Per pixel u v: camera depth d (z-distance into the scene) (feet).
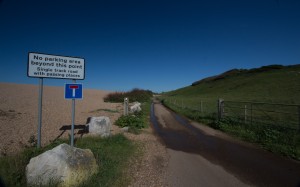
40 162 13.10
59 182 12.67
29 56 18.51
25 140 23.63
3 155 17.89
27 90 120.98
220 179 16.57
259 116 54.08
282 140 27.43
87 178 13.76
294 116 54.39
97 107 68.23
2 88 118.93
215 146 26.94
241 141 29.76
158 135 33.09
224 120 42.16
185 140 30.09
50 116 41.96
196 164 19.94
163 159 21.11
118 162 18.19
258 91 158.51
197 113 61.98
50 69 19.43
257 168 19.15
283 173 18.04
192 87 348.38
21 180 12.84
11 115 38.55
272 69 256.52
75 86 19.39
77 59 20.74
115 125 38.27
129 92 131.54
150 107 95.50
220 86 252.42
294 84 152.46
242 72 303.27
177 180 16.14
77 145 21.30
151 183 15.40
